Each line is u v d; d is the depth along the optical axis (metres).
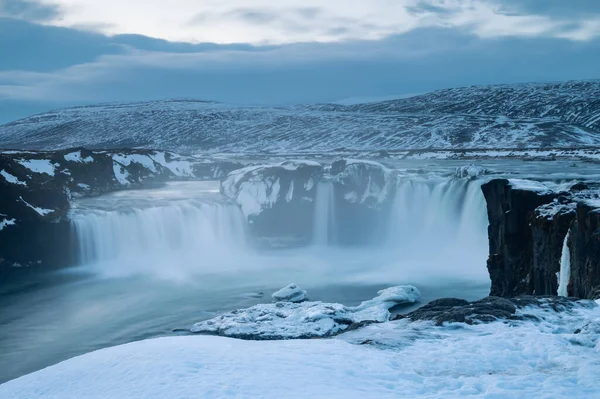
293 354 16.56
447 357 15.98
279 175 63.97
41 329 37.75
